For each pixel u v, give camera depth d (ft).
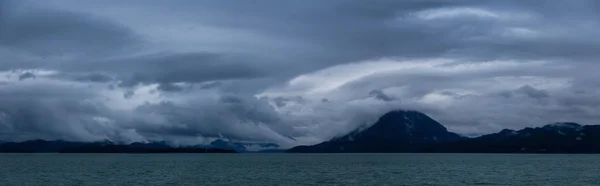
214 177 458.09
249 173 520.83
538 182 393.09
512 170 570.87
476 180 411.13
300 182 396.78
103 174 499.92
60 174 499.51
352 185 367.66
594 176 462.60
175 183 389.60
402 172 529.86
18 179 431.43
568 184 375.86
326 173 516.73
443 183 382.22
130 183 388.16
